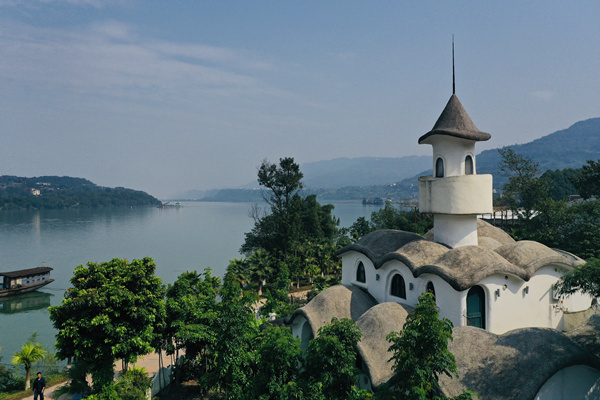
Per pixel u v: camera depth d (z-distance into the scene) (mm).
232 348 23047
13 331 59938
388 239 30234
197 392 27062
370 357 21594
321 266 76750
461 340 20469
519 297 24594
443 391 17812
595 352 21172
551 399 18016
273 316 42156
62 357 23016
